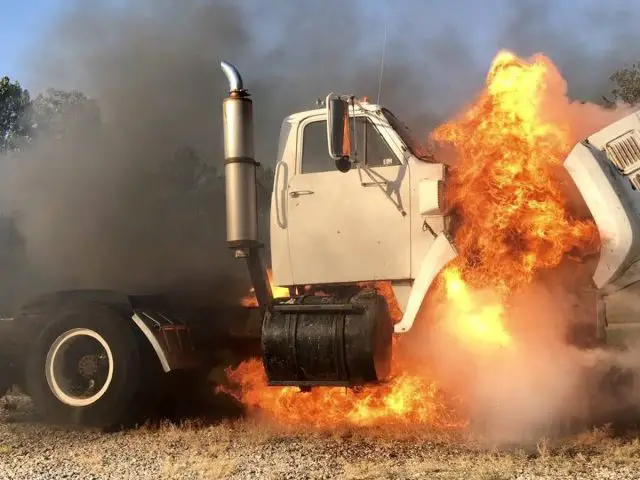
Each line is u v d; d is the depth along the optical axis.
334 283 6.64
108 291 7.27
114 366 6.84
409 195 6.46
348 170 6.39
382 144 6.59
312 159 6.78
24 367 7.15
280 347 6.22
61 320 7.01
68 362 7.04
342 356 6.09
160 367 6.99
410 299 6.25
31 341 7.09
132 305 7.16
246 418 7.33
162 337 6.89
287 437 6.47
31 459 5.96
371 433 6.50
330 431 6.61
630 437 6.18
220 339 7.31
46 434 6.87
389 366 6.30
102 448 6.29
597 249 6.16
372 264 6.53
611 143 6.02
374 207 6.55
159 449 6.19
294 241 6.73
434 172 6.43
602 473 5.19
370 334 6.06
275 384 6.32
